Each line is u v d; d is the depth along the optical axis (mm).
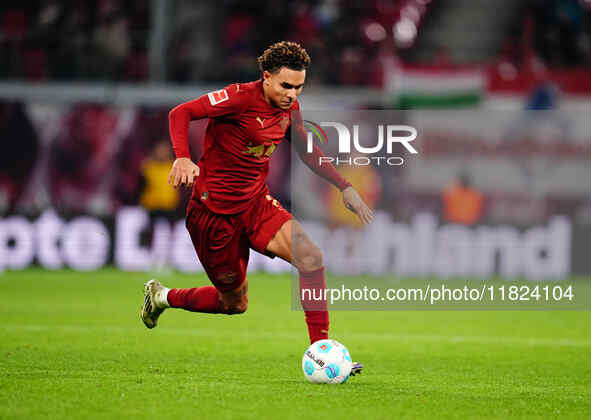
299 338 26703
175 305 19906
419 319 33906
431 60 74625
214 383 17422
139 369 19484
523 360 22578
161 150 54875
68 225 55656
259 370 19750
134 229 55375
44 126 56031
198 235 18359
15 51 62156
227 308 19547
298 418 13828
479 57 74750
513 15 77125
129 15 67812
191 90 56938
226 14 71000
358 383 18000
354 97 57000
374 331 29594
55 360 20641
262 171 18172
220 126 17484
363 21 76438
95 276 51031
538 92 58125
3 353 21688
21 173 55688
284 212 18219
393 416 14242
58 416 13727
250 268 56969
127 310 34156
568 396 16875
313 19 73312
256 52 70625
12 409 14219
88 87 56469
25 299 38062
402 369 20656
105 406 14594
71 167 55938
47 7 68188
